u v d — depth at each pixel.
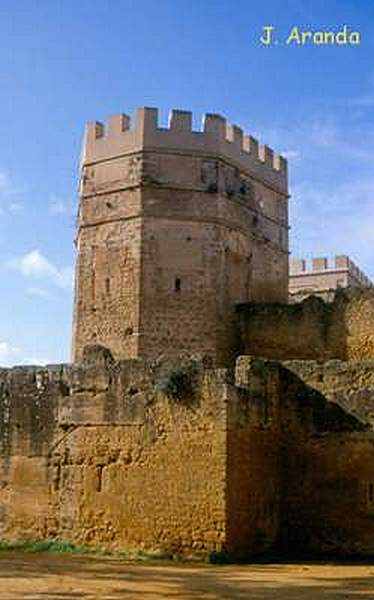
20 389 28.22
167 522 24.59
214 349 37.19
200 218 38.06
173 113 38.81
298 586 18.81
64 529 26.39
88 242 39.00
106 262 38.25
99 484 26.02
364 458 27.11
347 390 27.75
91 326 38.03
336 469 27.38
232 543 23.95
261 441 26.42
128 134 38.81
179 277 37.44
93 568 21.75
